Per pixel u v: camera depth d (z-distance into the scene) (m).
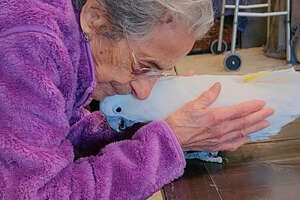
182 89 0.85
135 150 0.71
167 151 0.72
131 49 0.70
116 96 0.83
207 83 0.85
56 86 0.65
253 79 0.87
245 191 0.77
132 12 0.65
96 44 0.71
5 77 0.61
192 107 0.79
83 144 0.95
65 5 0.67
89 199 0.66
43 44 0.62
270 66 2.50
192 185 0.80
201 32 0.69
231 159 0.88
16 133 0.61
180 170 0.73
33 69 0.61
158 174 0.72
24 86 0.61
